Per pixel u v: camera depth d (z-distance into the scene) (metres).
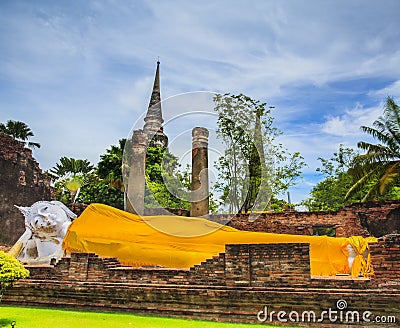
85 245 12.59
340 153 35.75
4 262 8.41
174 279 9.85
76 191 35.59
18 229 21.06
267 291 8.97
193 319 9.20
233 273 9.41
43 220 13.23
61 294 10.38
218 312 9.12
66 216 13.88
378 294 8.37
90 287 10.20
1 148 20.81
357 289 8.62
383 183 22.89
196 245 12.89
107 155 28.14
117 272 10.31
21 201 21.59
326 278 9.06
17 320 8.73
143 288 9.82
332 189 34.19
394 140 24.75
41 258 13.00
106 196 28.28
